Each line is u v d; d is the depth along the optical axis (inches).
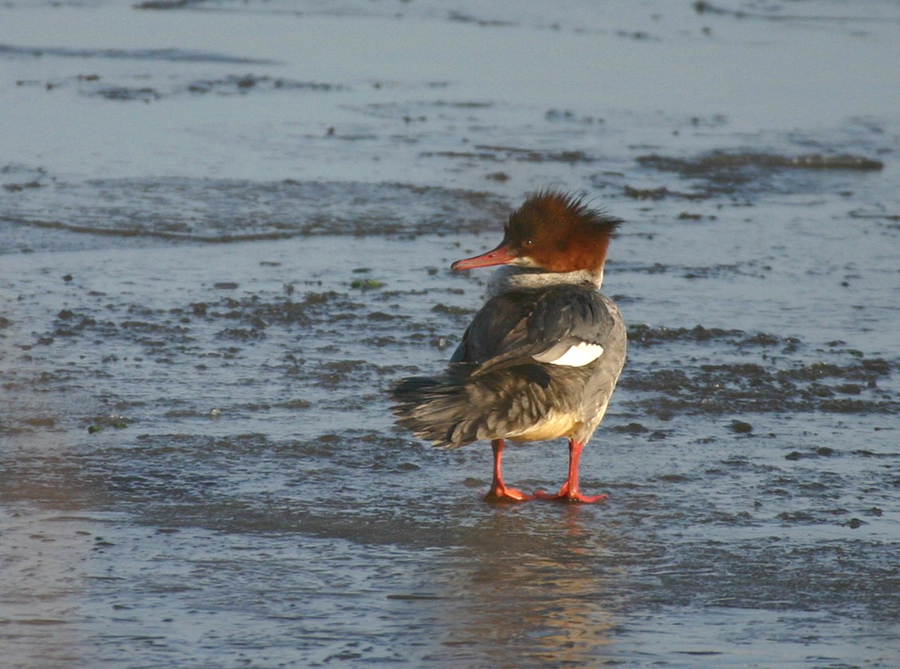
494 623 304.8
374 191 780.6
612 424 455.8
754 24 1464.1
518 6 1556.3
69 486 384.2
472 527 367.2
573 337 376.2
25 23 1357.0
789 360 529.3
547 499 391.5
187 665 279.1
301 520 366.3
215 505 374.0
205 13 1480.1
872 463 422.0
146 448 416.5
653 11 1539.1
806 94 1117.7
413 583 327.0
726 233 740.7
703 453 430.0
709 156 903.1
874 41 1368.1
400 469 412.2
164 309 570.6
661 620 308.3
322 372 498.6
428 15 1477.6
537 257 419.5
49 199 725.9
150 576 324.8
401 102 1043.9
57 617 300.7
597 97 1085.8
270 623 300.8
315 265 649.6
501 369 360.5
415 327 561.0
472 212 751.1
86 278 609.6
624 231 734.5
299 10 1507.1
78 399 459.2
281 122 954.7
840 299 621.9
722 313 594.2
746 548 353.4
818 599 321.4
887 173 897.5
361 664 281.9
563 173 845.2
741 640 298.0
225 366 502.0
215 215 718.5
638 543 356.8
